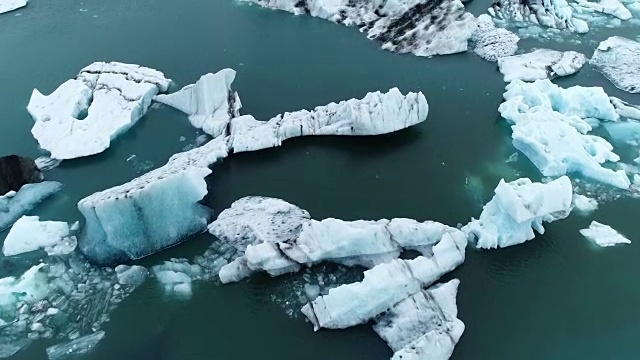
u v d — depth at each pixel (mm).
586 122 43531
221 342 28188
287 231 33469
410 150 40750
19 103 45281
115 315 29609
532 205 32906
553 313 29703
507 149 40844
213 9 57750
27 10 57594
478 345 28062
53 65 49375
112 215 32281
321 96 45688
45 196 36938
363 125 41125
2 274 31938
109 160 39969
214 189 37406
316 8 56344
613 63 49812
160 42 52469
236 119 41656
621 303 30234
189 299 30328
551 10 56312
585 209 35969
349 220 34906
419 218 35188
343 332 28547
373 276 29281
